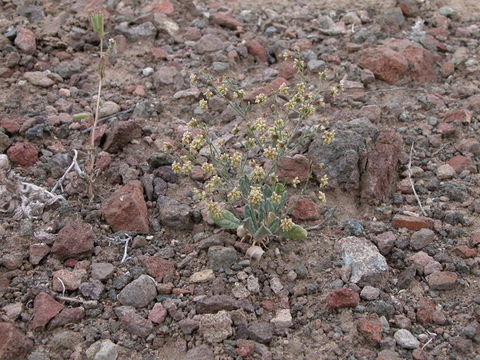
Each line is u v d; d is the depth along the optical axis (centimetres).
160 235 62
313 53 89
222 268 58
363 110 78
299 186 68
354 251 59
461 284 58
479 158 73
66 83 83
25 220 62
